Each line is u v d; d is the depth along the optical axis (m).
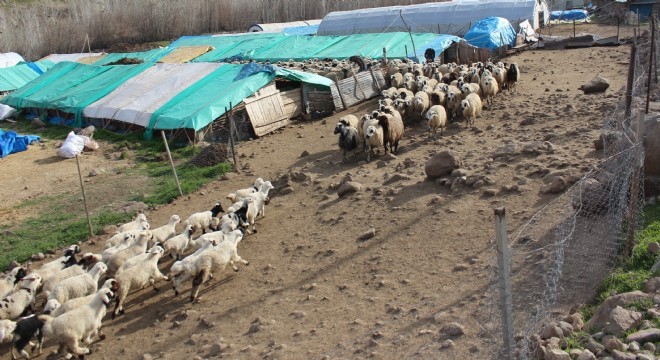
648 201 11.88
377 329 9.59
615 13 56.78
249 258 13.82
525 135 18.70
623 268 9.62
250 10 74.69
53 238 16.97
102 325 11.98
